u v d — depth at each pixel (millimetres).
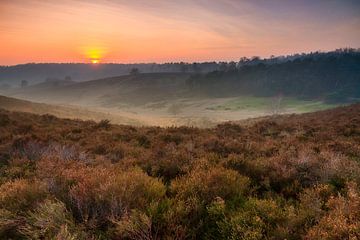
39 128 14547
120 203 4156
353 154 9195
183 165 7078
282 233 3680
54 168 6660
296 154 7957
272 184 6117
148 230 3852
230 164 6910
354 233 3422
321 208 4676
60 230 3611
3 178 6832
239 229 3732
